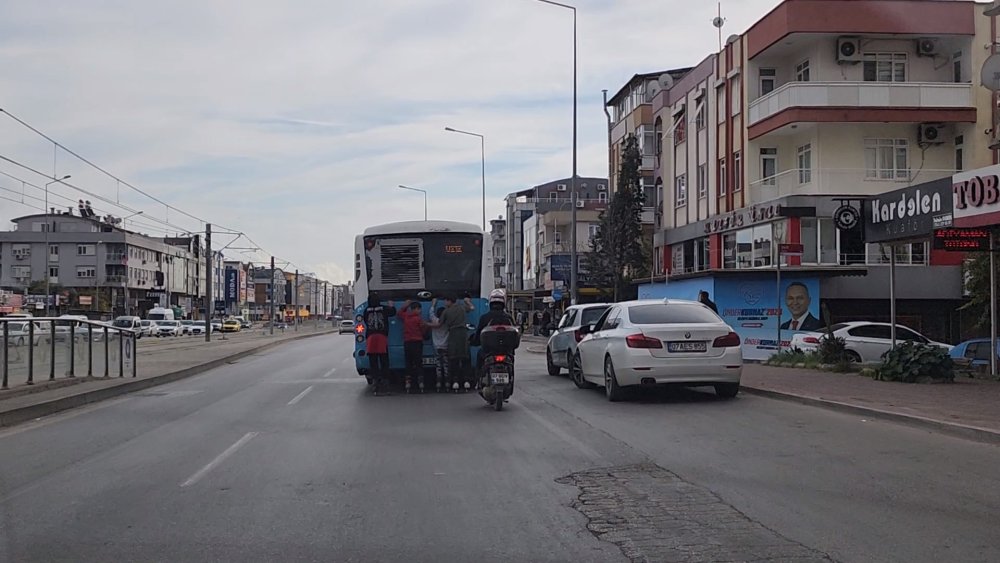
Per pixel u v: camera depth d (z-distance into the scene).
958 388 15.07
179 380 22.19
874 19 30.89
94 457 10.09
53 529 6.77
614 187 51.12
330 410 14.43
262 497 7.81
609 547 6.08
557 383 19.03
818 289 25.36
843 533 6.34
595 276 43.72
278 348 43.44
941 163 31.81
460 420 12.76
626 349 14.02
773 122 31.83
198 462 9.65
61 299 82.00
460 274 17.28
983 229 16.11
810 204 31.30
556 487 8.04
